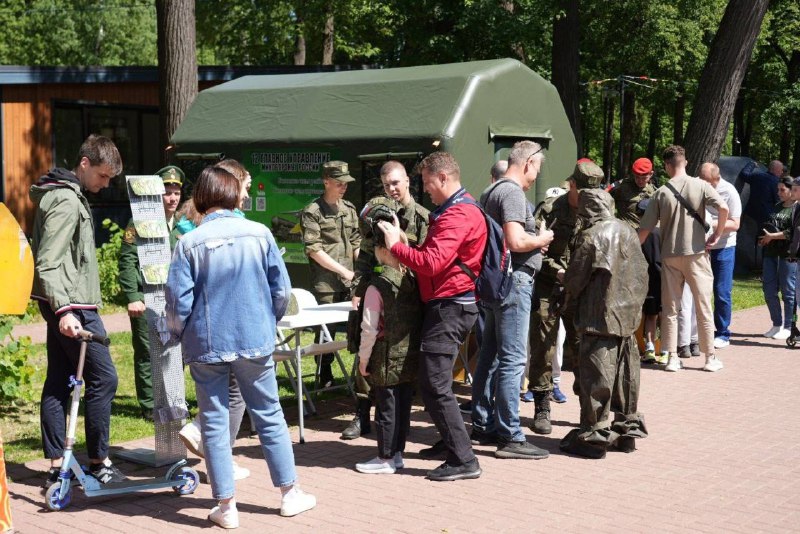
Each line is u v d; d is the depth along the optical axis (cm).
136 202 521
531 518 478
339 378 861
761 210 1648
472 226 529
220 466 463
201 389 468
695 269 871
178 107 1236
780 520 476
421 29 2455
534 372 658
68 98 1806
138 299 678
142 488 504
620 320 586
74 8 4434
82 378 525
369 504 502
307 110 1029
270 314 480
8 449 621
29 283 470
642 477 553
